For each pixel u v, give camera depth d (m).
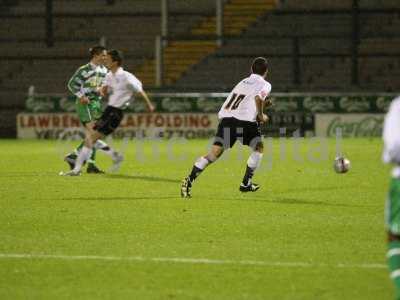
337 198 40.88
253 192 43.00
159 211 36.50
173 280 24.08
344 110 88.62
